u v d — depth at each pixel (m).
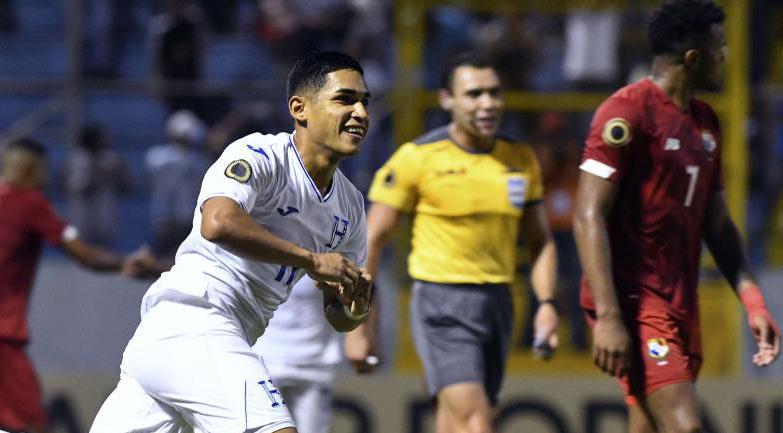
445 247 21.41
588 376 31.30
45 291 32.16
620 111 17.23
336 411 31.22
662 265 17.52
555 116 31.75
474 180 21.38
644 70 32.28
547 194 31.33
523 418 31.25
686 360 17.39
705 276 31.75
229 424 14.35
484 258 21.39
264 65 38.03
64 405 31.31
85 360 32.00
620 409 31.14
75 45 33.72
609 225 17.77
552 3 31.69
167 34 34.84
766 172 33.06
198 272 14.96
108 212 33.69
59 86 33.47
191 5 37.47
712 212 18.23
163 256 33.06
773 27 35.03
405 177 21.56
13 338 26.80
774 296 31.64
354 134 14.58
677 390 17.12
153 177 33.22
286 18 37.69
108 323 32.12
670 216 17.42
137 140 34.19
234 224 13.72
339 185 15.25
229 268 14.93
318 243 15.27
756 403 31.03
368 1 37.59
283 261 13.85
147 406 15.19
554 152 31.48
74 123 33.50
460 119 21.47
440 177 21.41
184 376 14.58
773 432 30.95
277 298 15.38
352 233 15.65
